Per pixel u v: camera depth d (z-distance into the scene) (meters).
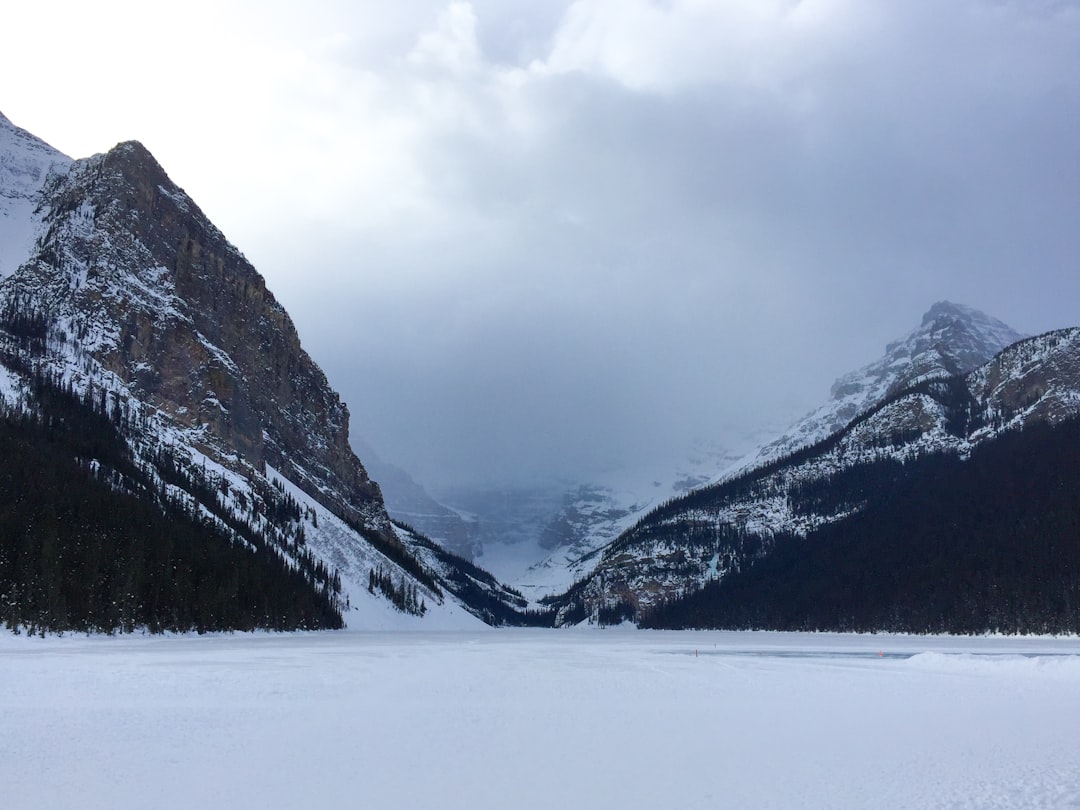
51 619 101.62
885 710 45.25
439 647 119.62
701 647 132.12
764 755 32.28
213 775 28.73
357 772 29.28
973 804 24.05
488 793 26.33
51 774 28.78
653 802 25.08
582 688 58.78
